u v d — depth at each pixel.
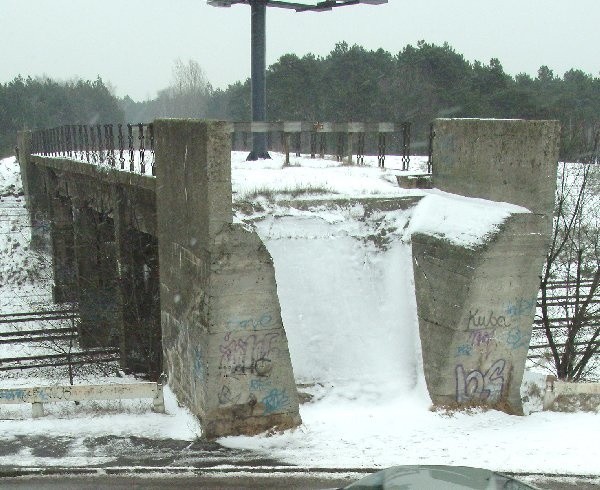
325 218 13.84
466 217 13.19
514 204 12.94
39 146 34.19
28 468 10.59
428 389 13.16
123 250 19.27
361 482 6.40
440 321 12.97
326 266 13.66
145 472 10.51
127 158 25.06
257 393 12.03
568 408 13.39
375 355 13.52
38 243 33.38
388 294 13.82
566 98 53.44
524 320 13.01
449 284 12.83
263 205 13.66
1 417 12.95
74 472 10.48
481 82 53.62
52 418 12.77
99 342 22.73
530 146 12.55
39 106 93.12
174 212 13.38
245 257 11.60
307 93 58.19
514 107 49.81
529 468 10.48
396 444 11.55
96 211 23.62
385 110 55.06
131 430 12.25
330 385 13.16
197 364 12.23
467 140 13.99
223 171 11.36
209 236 11.44
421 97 53.75
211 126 11.22
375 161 26.62
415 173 16.53
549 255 16.61
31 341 22.58
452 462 10.74
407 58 57.50
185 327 12.97
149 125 15.95
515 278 12.73
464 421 12.54
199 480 10.24
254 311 11.78
